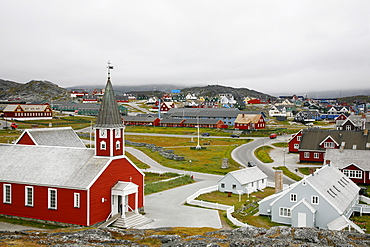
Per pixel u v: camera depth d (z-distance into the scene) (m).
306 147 100.62
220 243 31.89
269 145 131.50
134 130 180.50
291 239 32.41
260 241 31.34
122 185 50.69
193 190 71.50
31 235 35.81
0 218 52.25
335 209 48.84
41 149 56.53
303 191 50.78
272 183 77.69
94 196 47.81
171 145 134.12
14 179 51.91
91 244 31.75
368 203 64.25
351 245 30.06
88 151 53.50
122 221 48.47
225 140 146.00
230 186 70.81
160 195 67.19
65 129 72.44
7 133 139.50
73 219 48.00
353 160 80.06
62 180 49.31
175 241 33.47
